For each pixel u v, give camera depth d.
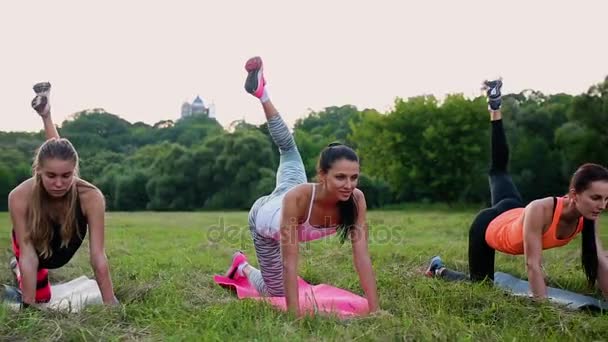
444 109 34.38
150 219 17.22
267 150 35.34
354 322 3.94
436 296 4.76
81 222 4.77
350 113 57.56
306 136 45.12
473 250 5.91
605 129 27.91
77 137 45.81
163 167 35.62
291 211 4.52
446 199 35.31
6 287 4.95
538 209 5.09
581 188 4.93
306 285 5.71
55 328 3.79
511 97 33.50
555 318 4.18
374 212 26.20
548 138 31.36
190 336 3.60
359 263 4.58
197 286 5.57
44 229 4.66
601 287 5.38
